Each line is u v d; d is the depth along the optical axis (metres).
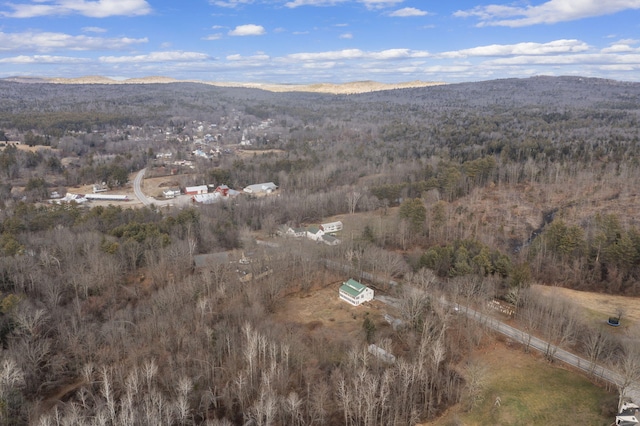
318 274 122.12
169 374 75.94
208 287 104.62
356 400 68.62
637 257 111.94
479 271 109.75
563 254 122.44
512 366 81.44
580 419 68.50
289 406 69.50
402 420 69.62
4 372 66.88
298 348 84.25
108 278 106.69
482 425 69.38
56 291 98.38
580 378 77.44
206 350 83.31
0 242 114.44
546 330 89.88
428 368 78.88
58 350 83.19
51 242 120.00
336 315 103.31
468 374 77.31
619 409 66.44
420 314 89.94
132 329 89.56
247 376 75.94
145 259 118.69
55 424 64.69
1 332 82.81
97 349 83.69
